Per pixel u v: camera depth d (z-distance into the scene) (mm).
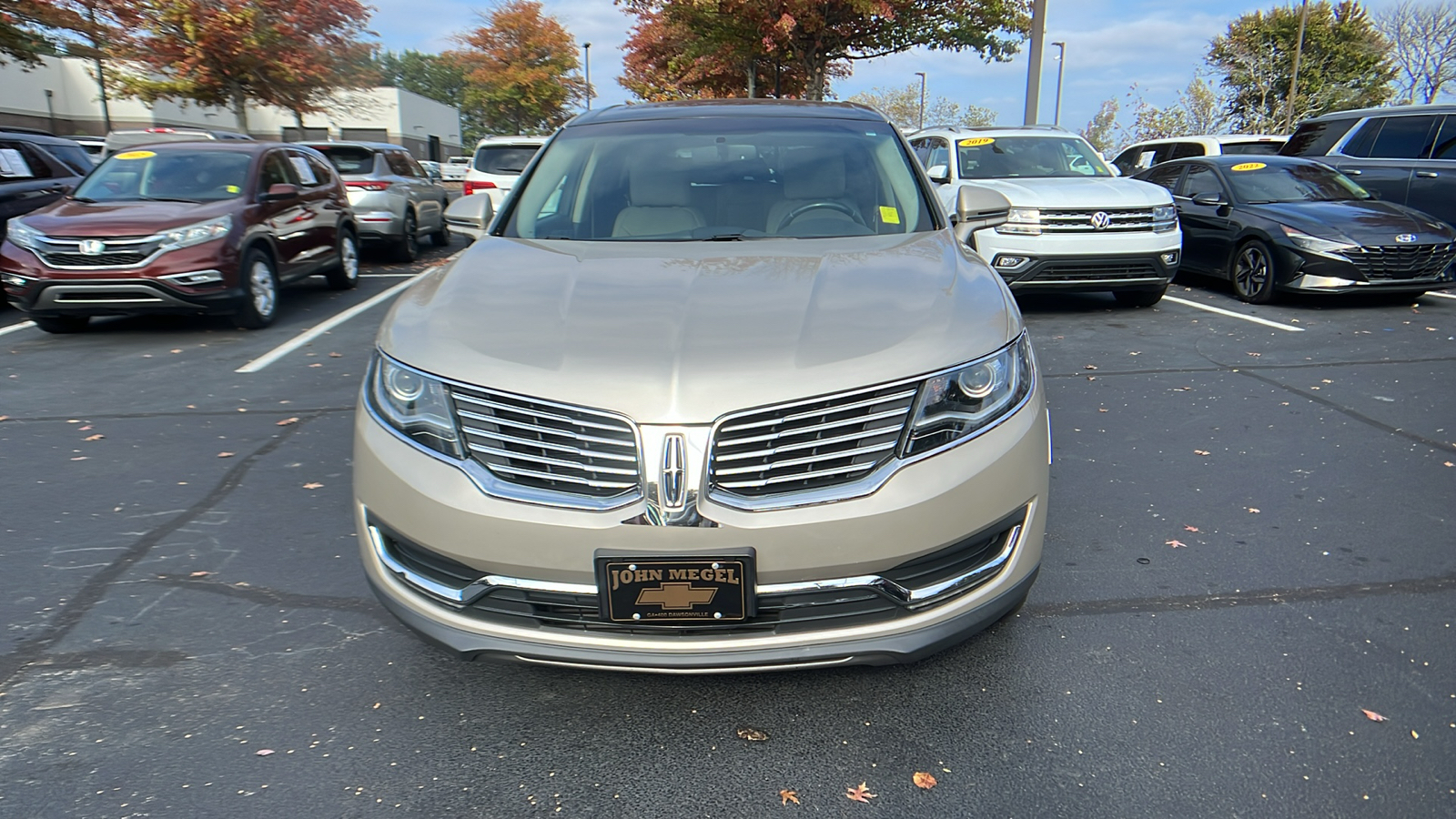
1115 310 8766
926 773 2322
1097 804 2205
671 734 2486
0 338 7961
